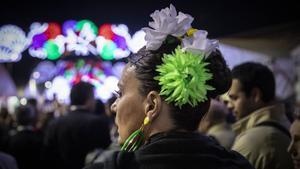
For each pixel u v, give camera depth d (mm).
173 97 953
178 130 981
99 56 13211
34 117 4113
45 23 13906
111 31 13172
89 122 3438
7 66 15211
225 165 963
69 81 12797
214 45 988
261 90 1891
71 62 13203
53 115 5359
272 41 5648
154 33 984
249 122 1895
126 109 1009
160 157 919
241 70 1920
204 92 959
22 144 3803
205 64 977
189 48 966
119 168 919
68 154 3451
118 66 13023
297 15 5102
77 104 3506
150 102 981
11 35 13641
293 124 1542
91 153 2812
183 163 918
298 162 1513
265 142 1729
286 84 6516
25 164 3799
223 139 2664
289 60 6578
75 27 13461
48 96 12406
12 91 11570
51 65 13602
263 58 6848
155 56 993
